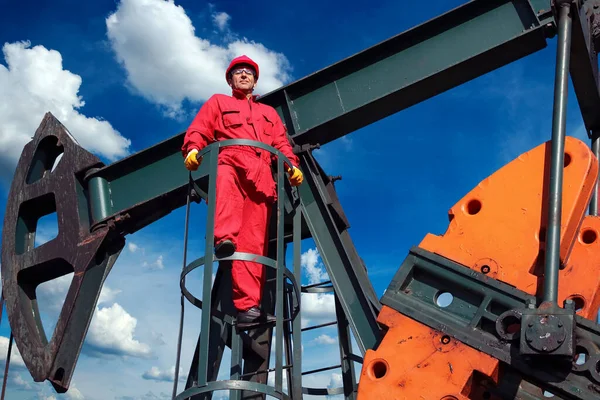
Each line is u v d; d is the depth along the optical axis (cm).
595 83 608
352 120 641
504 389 410
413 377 406
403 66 632
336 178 681
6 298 731
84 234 707
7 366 704
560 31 501
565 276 435
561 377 379
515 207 437
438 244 445
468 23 619
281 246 481
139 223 713
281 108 662
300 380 503
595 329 385
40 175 778
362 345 554
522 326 380
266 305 655
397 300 434
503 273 421
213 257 464
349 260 585
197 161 517
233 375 527
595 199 590
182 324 479
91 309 696
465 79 626
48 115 767
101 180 713
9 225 754
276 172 577
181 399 434
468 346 404
